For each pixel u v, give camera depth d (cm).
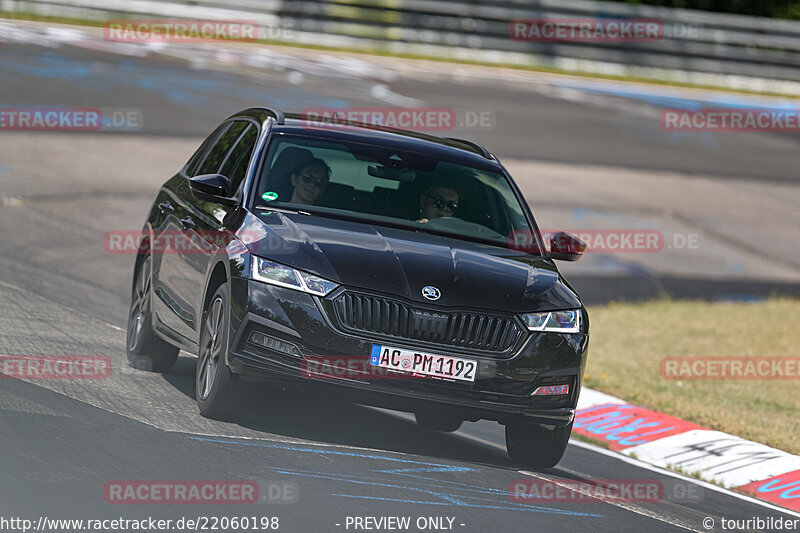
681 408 3916
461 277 2423
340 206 2642
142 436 2161
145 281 3072
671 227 7962
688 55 13425
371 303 2317
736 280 7100
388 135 2966
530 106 10775
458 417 2492
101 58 9612
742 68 13612
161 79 9162
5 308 3519
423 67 11825
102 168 6488
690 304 6331
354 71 10919
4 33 10006
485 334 2364
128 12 11294
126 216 5669
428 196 2756
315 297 2308
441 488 2169
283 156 2730
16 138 6788
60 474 1834
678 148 10406
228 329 2347
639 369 4650
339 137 2858
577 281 6438
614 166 9244
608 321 5666
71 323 3509
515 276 2520
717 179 9612
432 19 12538
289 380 2303
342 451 2334
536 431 2589
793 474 3212
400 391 2314
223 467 2028
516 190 2952
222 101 8656
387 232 2572
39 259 4631
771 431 3731
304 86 9788
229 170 2842
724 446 3466
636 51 13288
